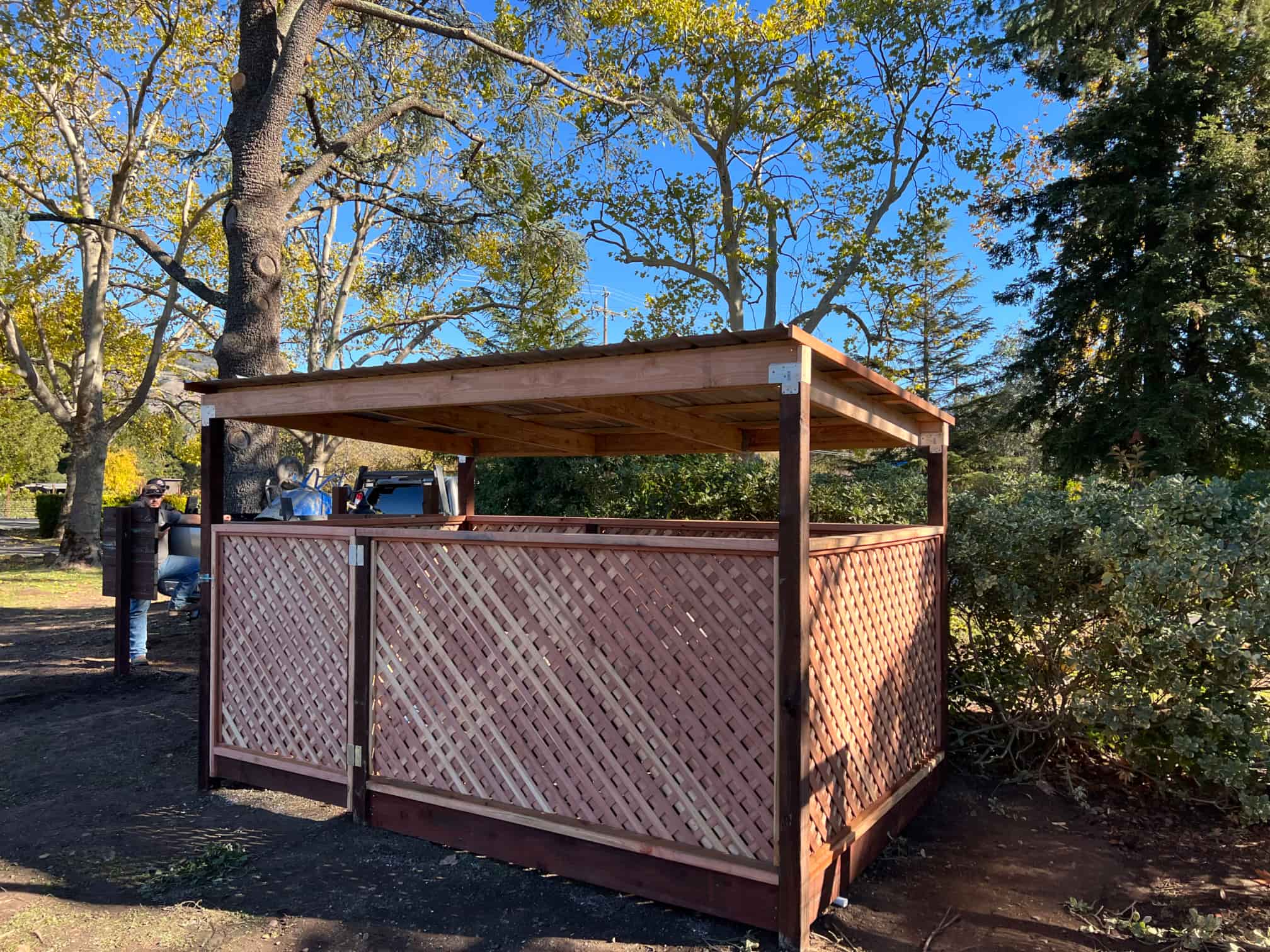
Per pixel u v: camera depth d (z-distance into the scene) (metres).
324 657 4.34
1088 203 15.96
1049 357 17.72
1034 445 18.47
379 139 14.94
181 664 8.05
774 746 3.05
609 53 16.73
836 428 5.48
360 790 4.11
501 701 3.73
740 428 6.17
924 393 29.36
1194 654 4.48
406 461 33.66
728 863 3.10
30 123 16.61
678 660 3.30
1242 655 4.11
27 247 18.09
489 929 3.15
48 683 7.29
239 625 4.71
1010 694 5.12
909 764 4.34
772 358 3.03
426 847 3.88
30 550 23.34
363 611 4.12
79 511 19.53
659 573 3.34
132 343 22.38
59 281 21.34
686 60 17.23
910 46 16.50
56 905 3.35
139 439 28.91
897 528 4.66
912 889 3.54
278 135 8.92
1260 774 4.29
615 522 6.77
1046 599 5.01
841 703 3.52
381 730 4.12
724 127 17.80
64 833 4.11
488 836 3.73
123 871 3.67
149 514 7.66
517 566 3.70
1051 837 4.14
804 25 16.30
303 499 8.21
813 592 3.26
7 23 12.14
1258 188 14.76
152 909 3.32
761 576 3.12
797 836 2.95
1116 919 3.31
